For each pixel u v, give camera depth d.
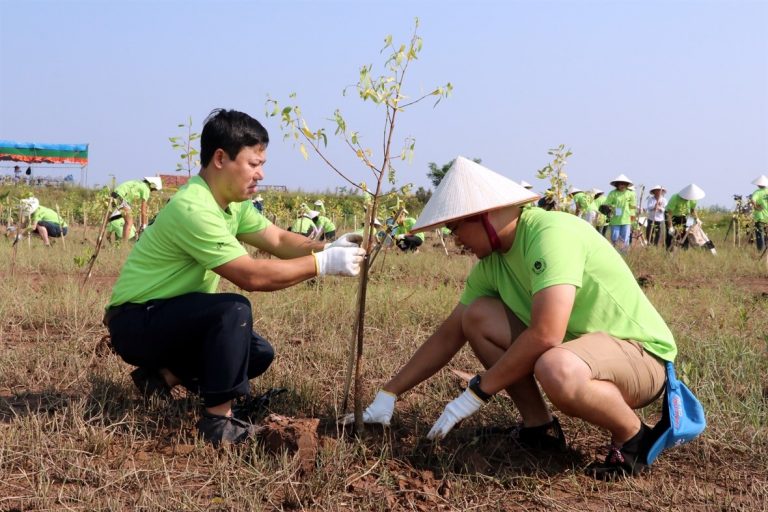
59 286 7.24
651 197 16.17
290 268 3.43
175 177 29.91
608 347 3.21
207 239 3.40
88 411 3.83
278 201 16.16
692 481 3.37
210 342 3.48
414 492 3.17
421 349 3.74
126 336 3.64
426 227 3.28
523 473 3.36
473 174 3.32
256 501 2.96
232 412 3.84
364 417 3.64
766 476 3.43
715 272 12.02
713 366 4.87
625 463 3.32
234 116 3.47
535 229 3.29
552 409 4.17
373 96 3.37
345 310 6.48
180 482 3.18
